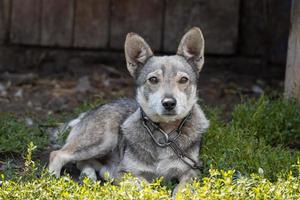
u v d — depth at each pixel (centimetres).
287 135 1009
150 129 831
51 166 862
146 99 836
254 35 1414
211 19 1399
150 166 829
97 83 1358
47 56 1428
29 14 1412
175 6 1396
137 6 1402
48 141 999
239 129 972
